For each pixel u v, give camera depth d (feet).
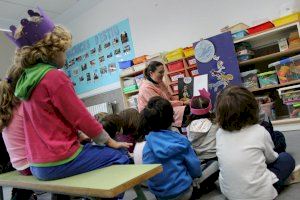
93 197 3.48
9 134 4.96
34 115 4.10
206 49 11.24
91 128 4.11
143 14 14.90
